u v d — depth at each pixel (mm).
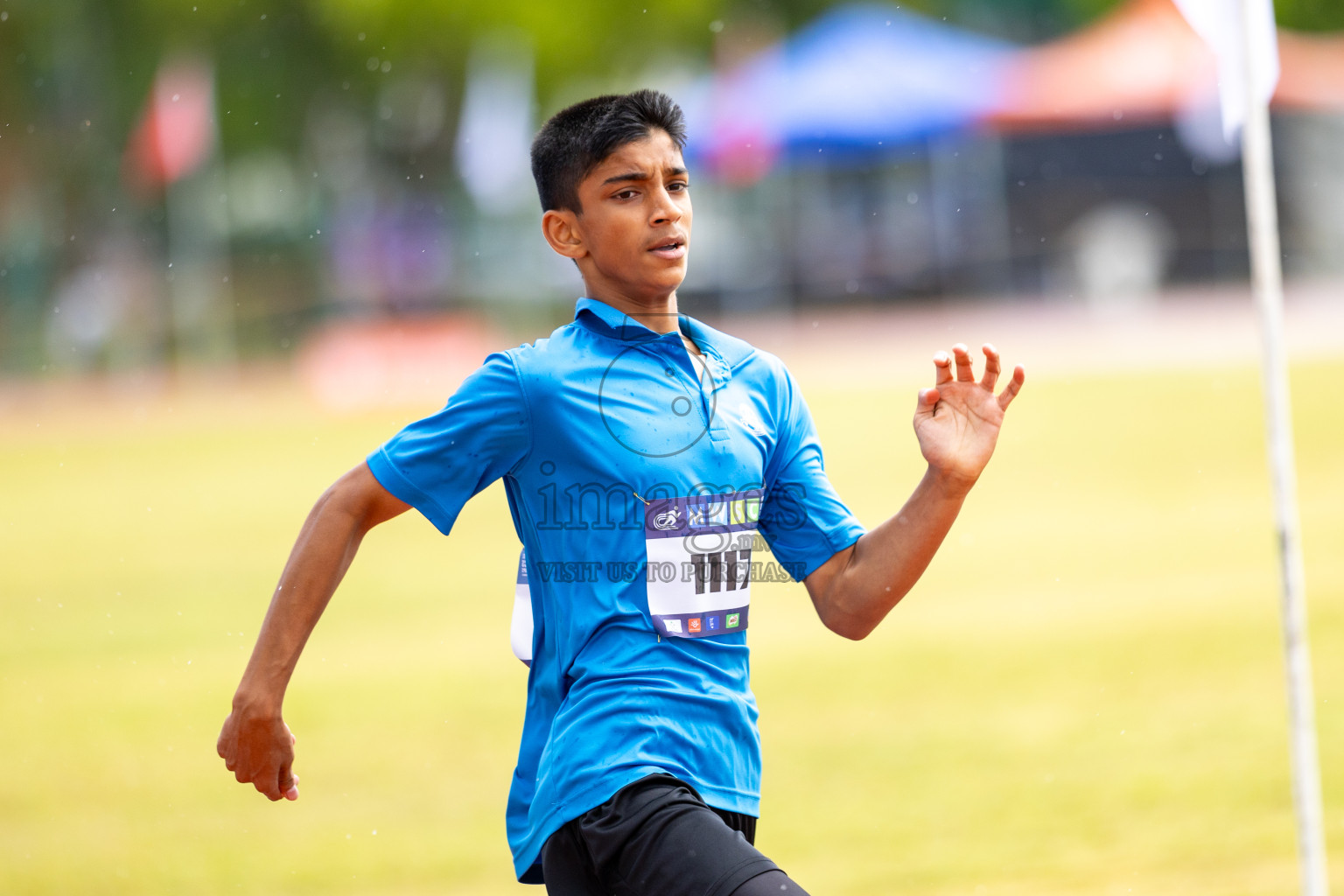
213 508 44812
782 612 28688
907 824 15898
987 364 9117
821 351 85938
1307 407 50906
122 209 112062
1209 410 52625
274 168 121062
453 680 23672
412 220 106188
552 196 9398
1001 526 35500
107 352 103688
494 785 18172
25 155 112188
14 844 16438
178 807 17719
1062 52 97812
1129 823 15609
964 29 120125
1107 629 24922
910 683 22172
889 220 103625
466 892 14477
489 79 103188
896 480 40688
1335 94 99625
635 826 8109
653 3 102625
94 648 26688
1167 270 101750
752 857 7887
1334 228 102625
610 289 9312
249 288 108500
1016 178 102062
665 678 8641
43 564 36281
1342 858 14391
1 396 92625
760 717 20781
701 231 103875
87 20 109125
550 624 9117
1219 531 33156
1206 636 24016
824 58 92375
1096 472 42156
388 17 101125
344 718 21547
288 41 109438
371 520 8984
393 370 81062
